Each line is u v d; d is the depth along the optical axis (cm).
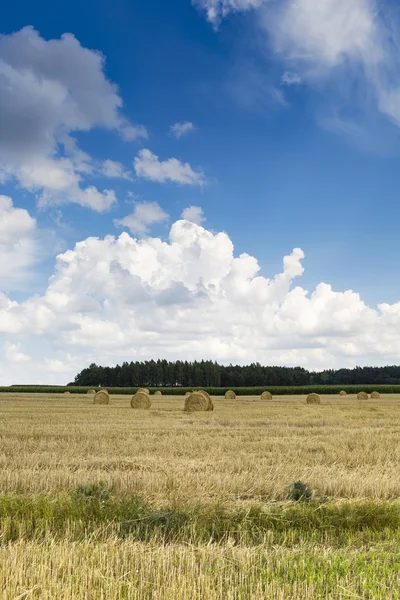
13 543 752
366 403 5050
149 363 13000
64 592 557
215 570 625
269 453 1586
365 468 1348
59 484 1114
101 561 643
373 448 1731
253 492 1070
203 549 696
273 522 860
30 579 595
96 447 1716
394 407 4234
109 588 573
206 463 1378
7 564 620
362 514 887
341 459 1492
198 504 912
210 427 2394
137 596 563
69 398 6228
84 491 987
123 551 680
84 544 709
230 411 3625
